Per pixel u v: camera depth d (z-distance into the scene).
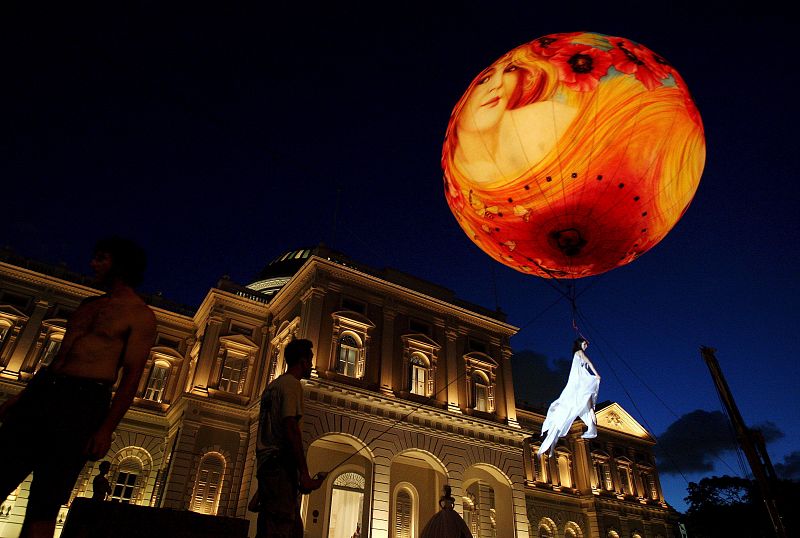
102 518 4.34
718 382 18.61
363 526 24.20
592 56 6.25
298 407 4.18
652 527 41.22
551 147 6.27
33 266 30.14
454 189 7.47
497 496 28.72
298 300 29.25
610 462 41.91
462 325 32.09
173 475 25.38
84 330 3.12
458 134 6.99
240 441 27.86
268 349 30.73
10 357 27.17
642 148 6.27
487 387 30.92
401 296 30.30
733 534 45.38
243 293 33.19
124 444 28.36
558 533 37.00
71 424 2.77
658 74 6.32
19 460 2.65
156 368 31.27
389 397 26.14
